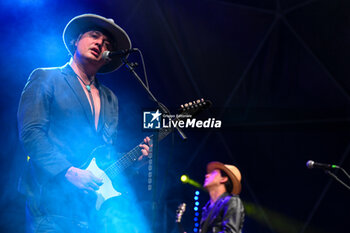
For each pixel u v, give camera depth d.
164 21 6.44
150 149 3.39
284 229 6.51
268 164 6.73
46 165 2.81
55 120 3.07
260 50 6.72
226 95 6.73
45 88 3.03
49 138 3.02
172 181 6.45
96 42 3.38
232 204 3.16
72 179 2.84
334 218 6.31
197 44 6.60
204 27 6.63
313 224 6.41
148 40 6.34
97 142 3.26
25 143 2.85
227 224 3.06
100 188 3.13
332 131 6.47
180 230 3.40
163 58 6.44
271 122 6.75
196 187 6.48
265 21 6.69
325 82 6.51
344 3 6.38
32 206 2.93
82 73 3.37
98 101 3.42
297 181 6.58
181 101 6.50
